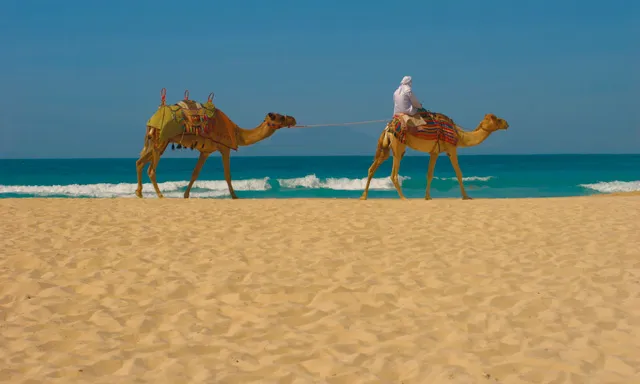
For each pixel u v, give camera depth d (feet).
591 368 14.06
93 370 14.30
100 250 27.25
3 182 137.39
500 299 19.60
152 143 51.44
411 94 49.75
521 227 33.12
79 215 38.27
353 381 13.52
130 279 22.44
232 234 31.48
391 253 26.61
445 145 50.60
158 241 29.55
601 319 17.49
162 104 49.83
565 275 22.80
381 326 17.30
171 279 22.36
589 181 124.88
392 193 99.35
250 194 98.89
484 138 51.90
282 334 16.78
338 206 43.50
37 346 15.83
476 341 15.88
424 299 19.93
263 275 22.95
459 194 97.76
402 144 49.96
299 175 165.27
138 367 14.44
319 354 15.12
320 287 21.26
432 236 30.63
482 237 30.30
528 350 14.99
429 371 13.91
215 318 18.20
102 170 187.62
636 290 20.48
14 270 23.77
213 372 14.02
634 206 42.93
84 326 17.53
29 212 39.70
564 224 34.14
